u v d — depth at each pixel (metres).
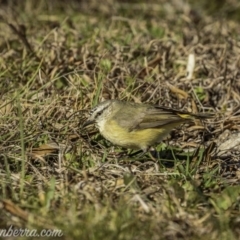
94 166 10.96
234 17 20.66
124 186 10.18
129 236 8.77
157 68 14.42
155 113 11.19
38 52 14.91
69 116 12.27
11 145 11.41
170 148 11.88
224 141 12.31
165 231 9.06
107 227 8.89
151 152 11.84
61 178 10.55
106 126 11.28
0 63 14.38
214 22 18.61
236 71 14.66
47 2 20.22
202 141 12.34
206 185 10.49
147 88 13.41
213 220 9.33
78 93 12.99
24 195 10.03
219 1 21.28
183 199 9.91
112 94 13.15
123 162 11.31
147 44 15.82
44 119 12.16
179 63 15.02
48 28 17.25
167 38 16.16
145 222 9.16
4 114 12.20
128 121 11.13
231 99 13.98
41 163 11.10
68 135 11.80
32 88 13.61
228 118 12.92
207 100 13.80
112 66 14.48
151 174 10.68
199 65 14.95
